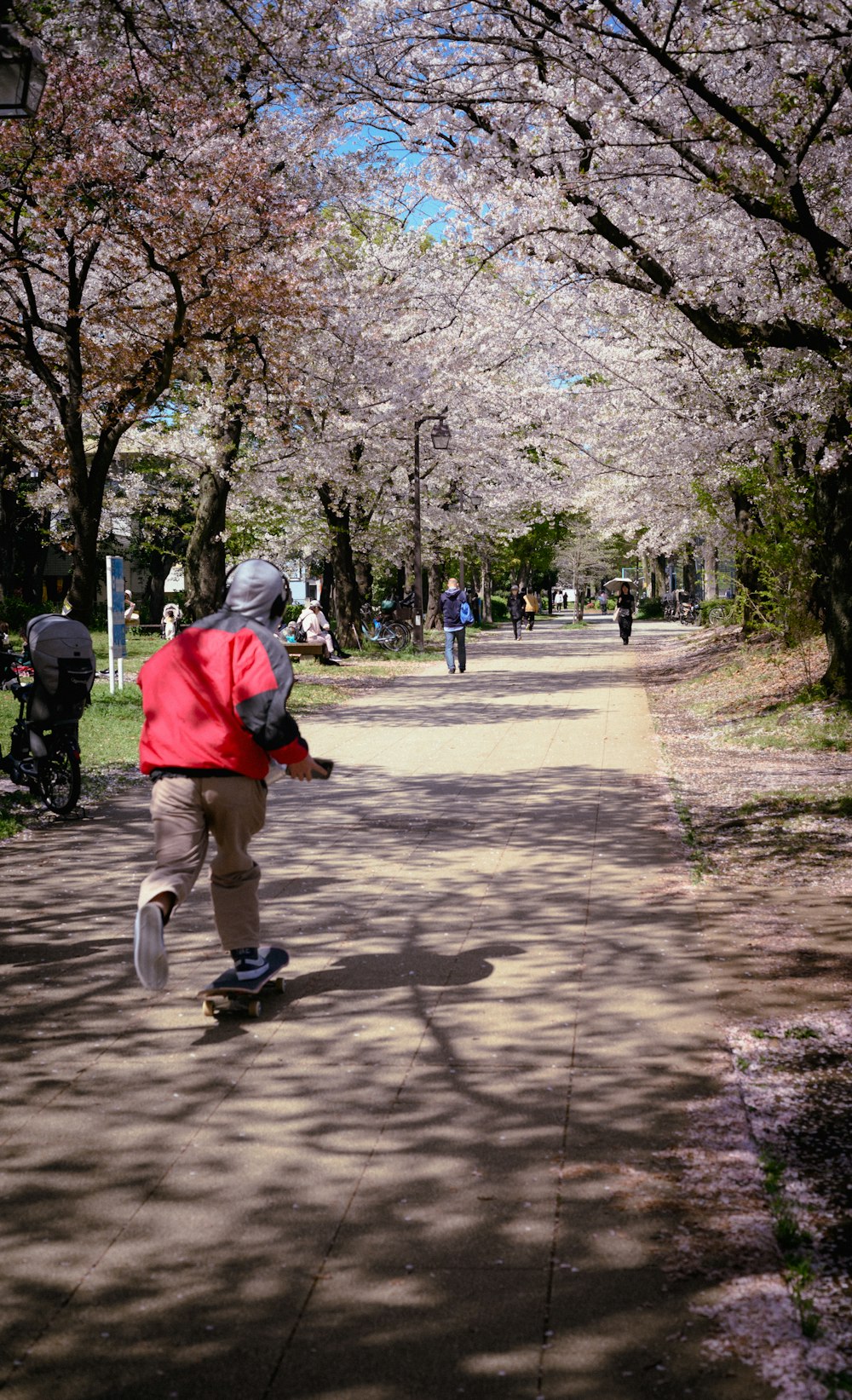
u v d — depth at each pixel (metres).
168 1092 4.08
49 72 12.98
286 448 25.91
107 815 9.50
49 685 9.15
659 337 18.27
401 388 24.70
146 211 14.68
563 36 9.35
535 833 8.53
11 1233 3.16
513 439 32.53
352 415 26.17
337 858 7.83
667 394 18.89
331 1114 3.90
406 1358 2.62
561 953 5.64
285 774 5.07
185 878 4.70
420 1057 4.37
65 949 5.79
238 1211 3.27
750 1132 3.68
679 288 11.44
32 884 7.15
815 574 17.14
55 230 14.67
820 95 9.52
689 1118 3.80
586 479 27.05
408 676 24.00
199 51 12.46
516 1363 2.59
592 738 13.84
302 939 5.93
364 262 25.38
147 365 16.27
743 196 9.53
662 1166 3.48
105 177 14.16
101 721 15.17
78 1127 3.81
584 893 6.78
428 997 5.04
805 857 7.43
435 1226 3.17
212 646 4.71
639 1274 2.91
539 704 17.92
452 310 23.84
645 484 26.09
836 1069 4.15
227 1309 2.82
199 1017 4.84
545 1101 3.97
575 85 9.95
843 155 10.38
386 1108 3.94
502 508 36.69
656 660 27.66
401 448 31.81
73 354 15.36
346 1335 2.71
